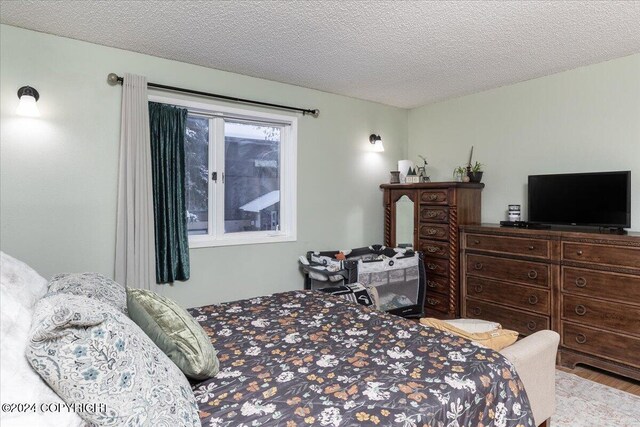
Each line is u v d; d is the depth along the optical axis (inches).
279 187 152.6
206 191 134.0
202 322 77.9
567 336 112.9
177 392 41.7
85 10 89.5
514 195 147.8
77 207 106.8
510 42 107.0
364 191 172.2
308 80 142.2
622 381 104.3
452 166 169.6
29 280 48.0
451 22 94.6
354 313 83.8
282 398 48.5
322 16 91.7
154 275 114.7
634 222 117.2
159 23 96.0
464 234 142.8
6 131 97.3
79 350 35.4
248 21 94.7
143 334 45.7
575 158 130.2
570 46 110.0
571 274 111.9
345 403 47.2
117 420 35.8
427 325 77.9
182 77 123.1
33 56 100.0
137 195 111.7
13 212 98.7
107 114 110.6
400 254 146.3
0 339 34.0
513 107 147.5
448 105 170.7
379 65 126.2
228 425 42.7
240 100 133.2
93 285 67.8
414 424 43.9
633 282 99.4
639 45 109.4
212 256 130.9
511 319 127.4
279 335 70.6
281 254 147.1
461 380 52.9
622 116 119.2
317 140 155.9
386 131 179.8
